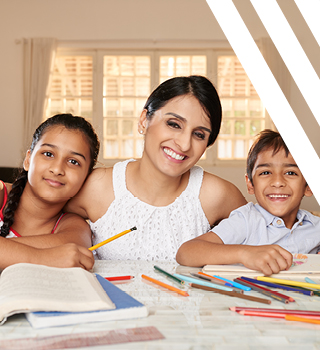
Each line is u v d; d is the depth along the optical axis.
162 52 4.35
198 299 0.48
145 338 0.34
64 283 0.45
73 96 4.39
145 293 0.50
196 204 1.06
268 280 0.58
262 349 0.33
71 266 0.62
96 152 1.00
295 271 0.65
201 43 4.28
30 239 0.76
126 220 1.02
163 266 0.73
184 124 0.89
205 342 0.34
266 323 0.39
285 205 0.95
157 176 0.99
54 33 4.31
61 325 0.37
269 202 0.96
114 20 4.31
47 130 0.91
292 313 0.41
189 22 4.30
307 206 4.03
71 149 0.89
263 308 0.43
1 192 0.93
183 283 0.56
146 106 0.99
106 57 4.36
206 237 0.89
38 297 0.39
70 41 4.30
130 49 4.34
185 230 1.04
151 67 4.34
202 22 4.29
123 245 1.01
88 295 0.41
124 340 0.34
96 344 0.33
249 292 0.52
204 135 0.92
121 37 4.31
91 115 4.41
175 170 0.92
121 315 0.39
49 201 0.89
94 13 4.30
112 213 1.02
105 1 4.30
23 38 4.28
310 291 0.51
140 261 0.78
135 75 4.37
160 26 4.30
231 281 0.57
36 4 4.31
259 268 0.64
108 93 4.37
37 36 4.31
